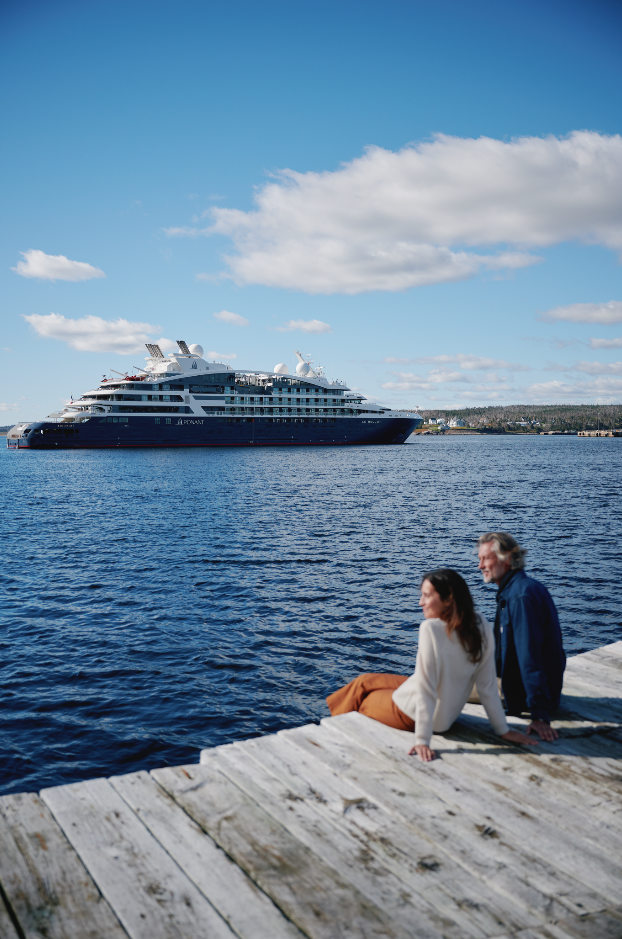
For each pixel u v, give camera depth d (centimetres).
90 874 293
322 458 9331
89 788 369
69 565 1992
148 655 1215
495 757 414
